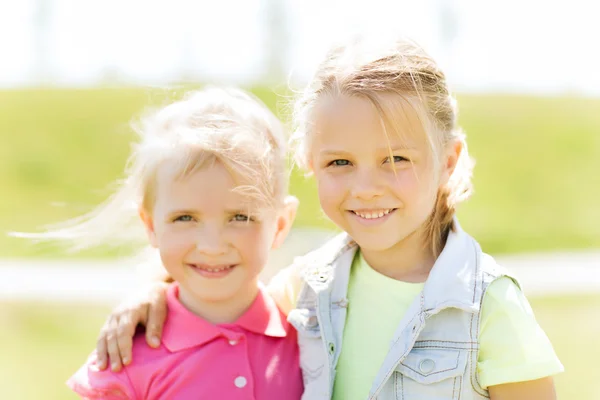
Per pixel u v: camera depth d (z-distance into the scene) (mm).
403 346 2129
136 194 2471
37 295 8141
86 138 16875
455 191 2326
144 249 2672
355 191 2100
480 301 2098
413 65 2131
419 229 2244
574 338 6535
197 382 2236
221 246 2238
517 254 11891
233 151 2273
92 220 2725
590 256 11617
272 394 2264
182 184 2260
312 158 2244
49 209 13906
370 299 2275
